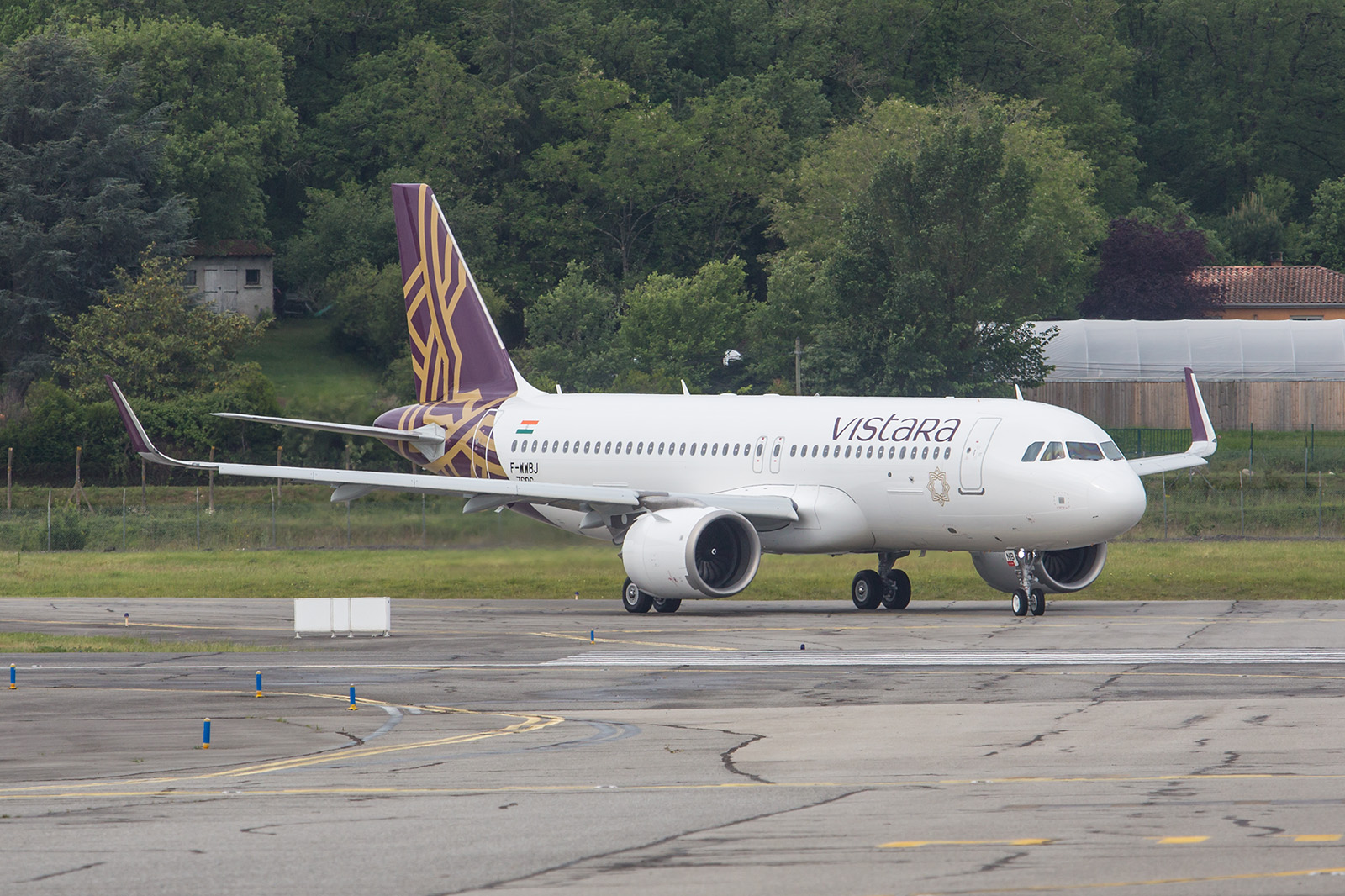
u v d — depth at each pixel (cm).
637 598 15512
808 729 8081
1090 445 14088
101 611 15900
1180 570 18575
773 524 15400
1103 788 6334
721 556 15575
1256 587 17188
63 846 5481
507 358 18550
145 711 9000
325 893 4788
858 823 5706
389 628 13438
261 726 8406
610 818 5866
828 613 15462
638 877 4931
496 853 5288
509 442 17788
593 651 11975
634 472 16675
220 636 13512
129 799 6356
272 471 14925
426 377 19000
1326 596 16650
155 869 5112
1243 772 6675
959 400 15225
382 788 6562
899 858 5122
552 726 8312
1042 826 5603
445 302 18788
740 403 16500
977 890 4706
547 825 5738
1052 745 7469
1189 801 6044
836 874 4919
